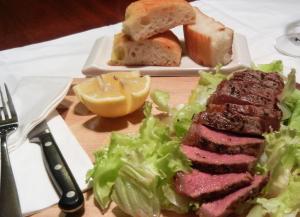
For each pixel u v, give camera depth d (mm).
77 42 670
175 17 578
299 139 342
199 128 343
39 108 425
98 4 808
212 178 317
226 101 376
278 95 387
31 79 487
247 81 397
